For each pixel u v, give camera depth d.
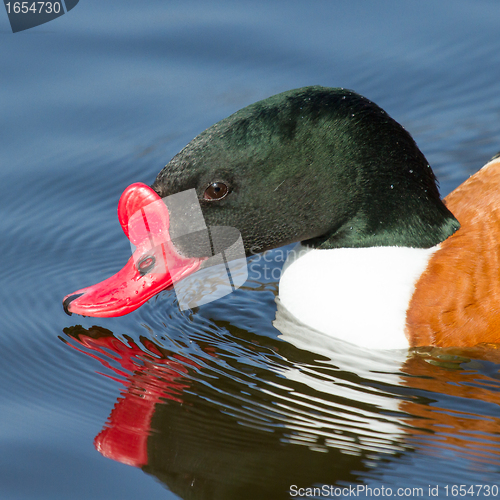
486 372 7.23
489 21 13.74
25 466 6.26
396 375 7.25
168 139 11.56
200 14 13.80
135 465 6.27
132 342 7.96
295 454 6.36
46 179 11.11
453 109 12.56
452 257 7.59
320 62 12.84
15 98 12.16
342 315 7.70
